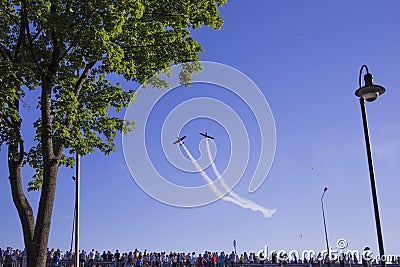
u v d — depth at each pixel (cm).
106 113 2230
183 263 4100
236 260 4162
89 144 2147
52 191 1762
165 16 2194
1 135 1936
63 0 1836
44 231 1717
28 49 1828
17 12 2044
